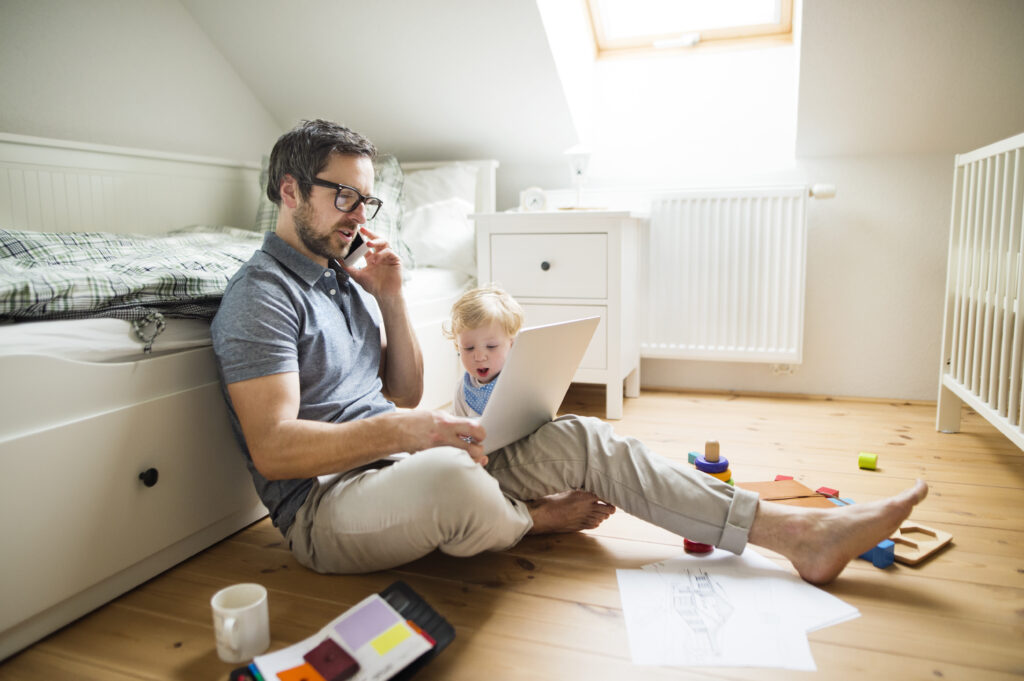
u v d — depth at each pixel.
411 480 1.05
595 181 2.70
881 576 1.19
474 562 1.27
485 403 1.34
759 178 2.48
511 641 1.02
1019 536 1.34
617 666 0.95
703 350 2.47
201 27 2.37
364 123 2.68
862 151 2.34
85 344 1.08
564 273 2.20
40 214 1.81
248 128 2.60
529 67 2.28
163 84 2.25
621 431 2.08
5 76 1.81
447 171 2.58
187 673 0.96
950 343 2.02
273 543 1.36
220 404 1.32
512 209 2.78
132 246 1.50
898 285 2.38
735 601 1.10
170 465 1.21
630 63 2.59
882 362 2.44
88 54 2.01
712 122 2.54
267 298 1.12
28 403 0.99
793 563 1.17
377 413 1.28
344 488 1.14
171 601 1.15
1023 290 1.49
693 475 1.22
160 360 1.20
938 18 1.92
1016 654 0.97
